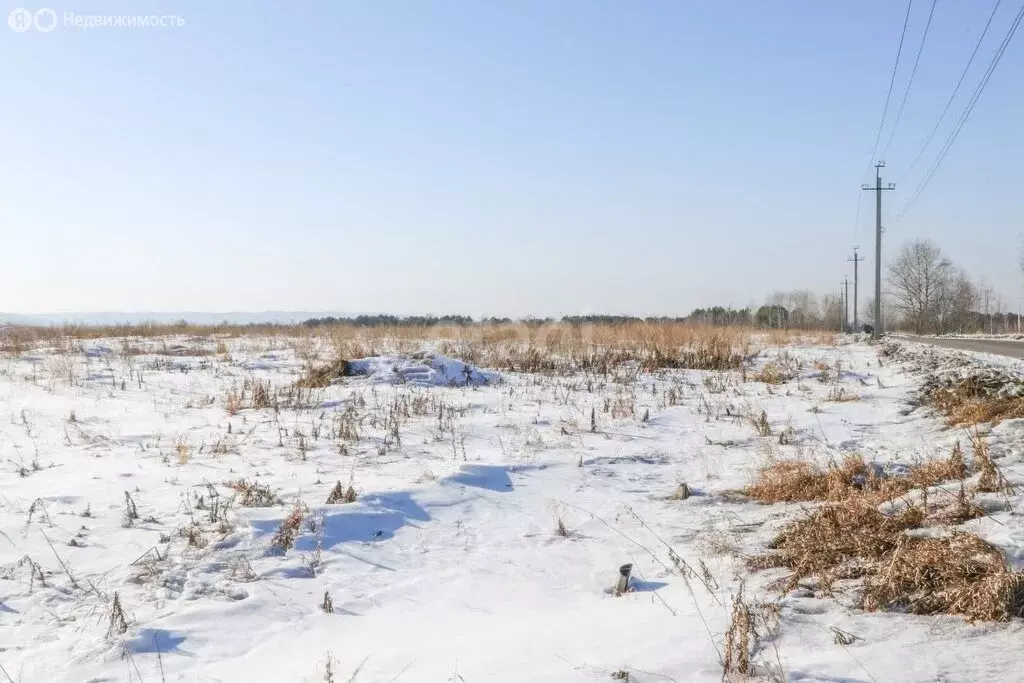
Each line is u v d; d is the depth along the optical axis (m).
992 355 21.25
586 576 6.13
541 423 12.30
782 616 4.87
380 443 10.59
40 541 6.41
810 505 7.63
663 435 11.61
